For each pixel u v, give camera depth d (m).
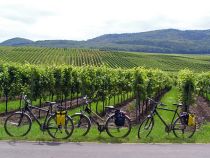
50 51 158.75
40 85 26.80
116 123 14.17
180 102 25.25
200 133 16.64
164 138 14.50
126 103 37.19
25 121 14.43
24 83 26.20
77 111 27.28
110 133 14.30
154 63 151.25
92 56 150.75
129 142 13.38
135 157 11.15
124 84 33.94
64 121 13.55
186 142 13.81
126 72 34.81
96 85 28.84
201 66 158.88
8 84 25.28
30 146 12.13
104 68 31.67
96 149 12.04
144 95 23.81
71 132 13.62
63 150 11.73
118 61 143.00
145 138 14.33
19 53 142.75
